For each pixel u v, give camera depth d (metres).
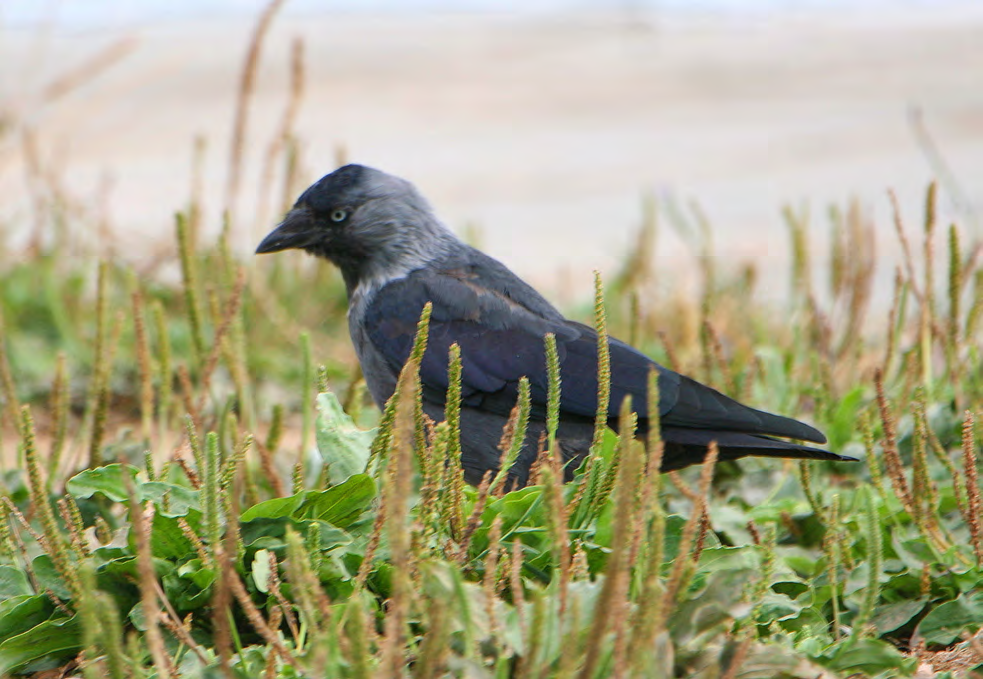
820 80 34.62
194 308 10.69
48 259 15.35
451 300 10.59
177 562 7.59
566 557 6.25
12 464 11.52
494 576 6.52
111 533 8.64
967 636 7.14
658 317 15.40
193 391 13.06
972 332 10.45
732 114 31.31
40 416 13.22
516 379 10.06
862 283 12.34
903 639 7.98
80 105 28.86
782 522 9.04
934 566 8.24
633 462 5.66
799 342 12.48
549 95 33.69
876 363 11.68
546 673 6.06
